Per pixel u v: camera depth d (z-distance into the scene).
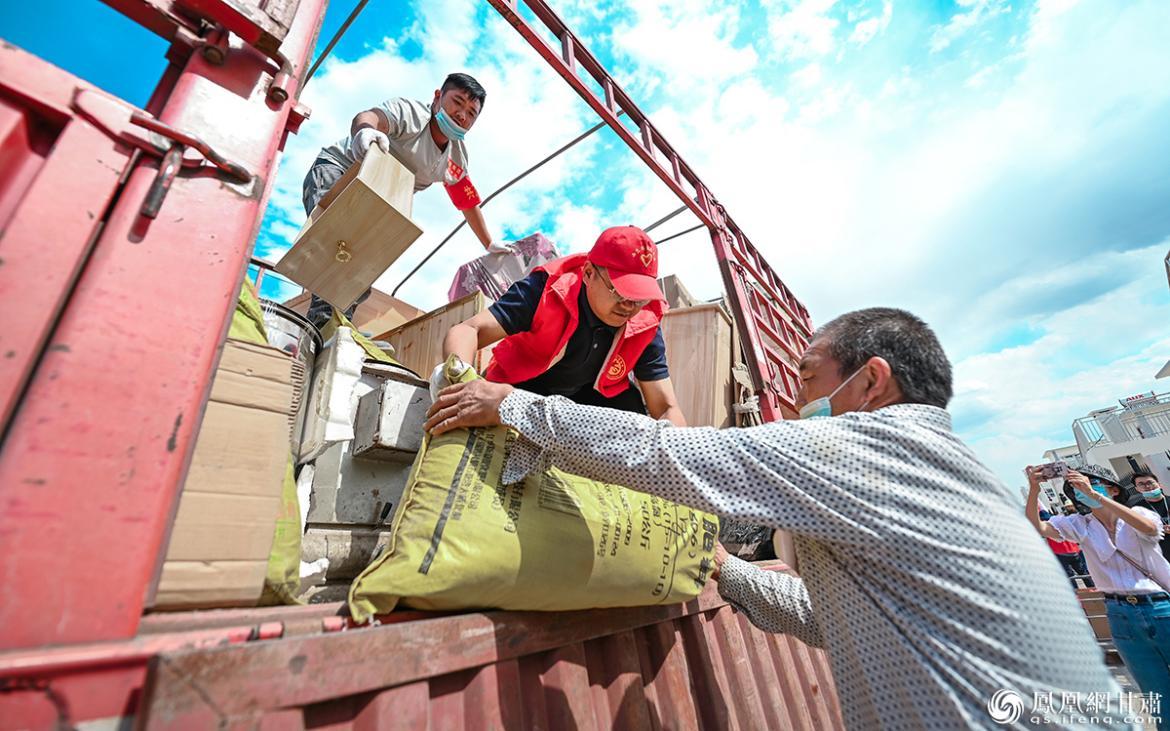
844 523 0.81
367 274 1.63
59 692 0.45
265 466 0.79
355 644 0.64
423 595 0.79
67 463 0.52
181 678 0.48
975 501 0.83
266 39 0.80
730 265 3.42
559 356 1.59
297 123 0.90
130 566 0.54
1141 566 3.10
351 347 1.43
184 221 0.68
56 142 0.60
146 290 0.62
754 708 1.41
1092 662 0.78
